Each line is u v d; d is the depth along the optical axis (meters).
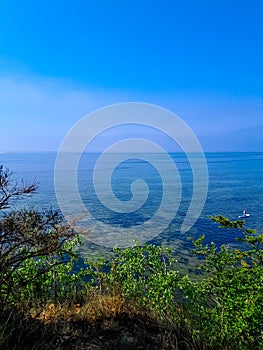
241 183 65.06
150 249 6.41
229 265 6.53
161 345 3.51
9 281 3.69
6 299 3.61
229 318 4.75
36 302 4.45
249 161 151.38
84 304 4.64
